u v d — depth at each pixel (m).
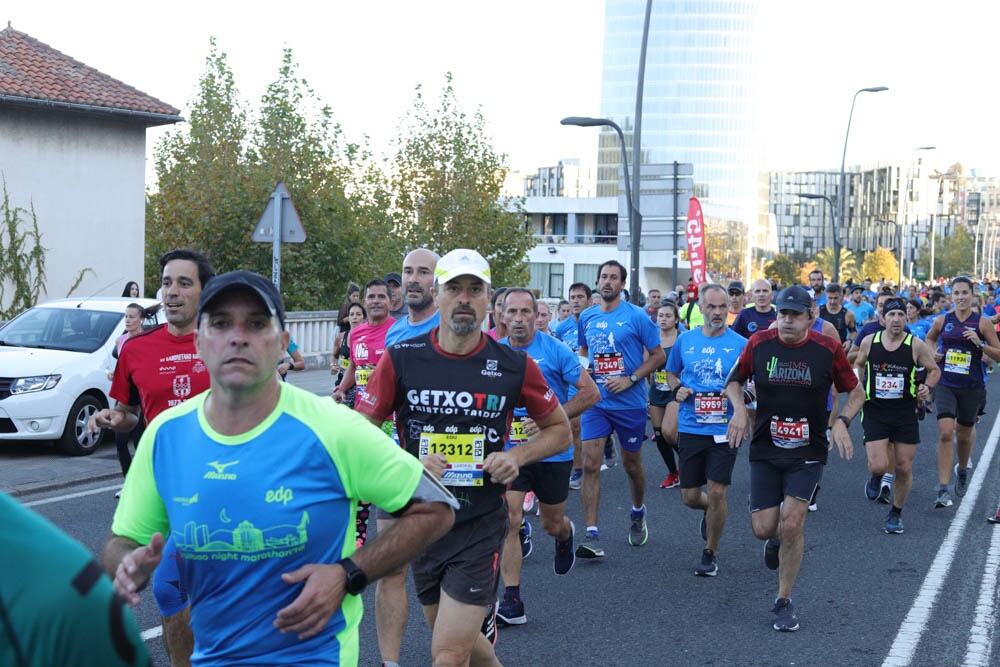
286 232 12.93
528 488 6.56
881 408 9.53
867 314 20.56
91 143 24.08
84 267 24.08
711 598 7.09
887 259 137.00
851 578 7.68
